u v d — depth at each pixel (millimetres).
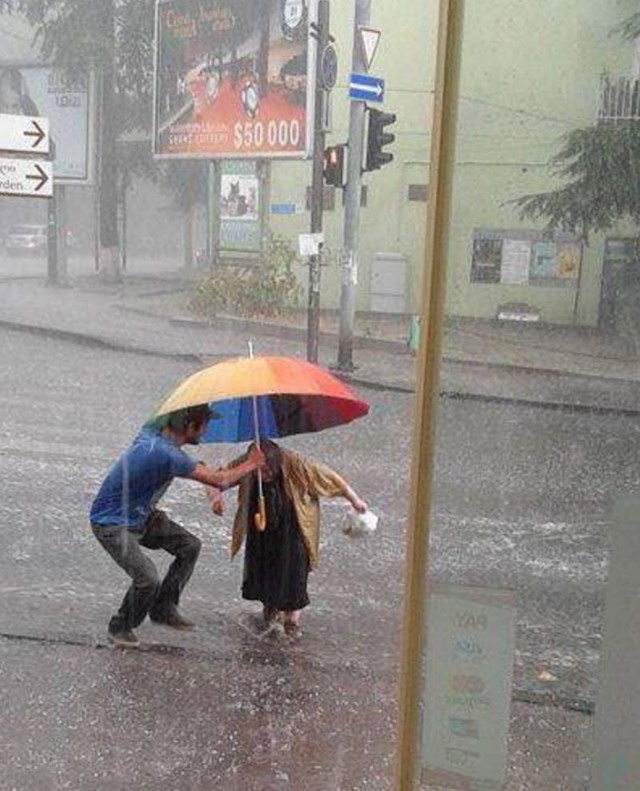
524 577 1619
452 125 1555
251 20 10727
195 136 11797
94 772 2963
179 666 3723
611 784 1540
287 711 3361
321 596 4410
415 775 1652
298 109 10281
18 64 13539
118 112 13398
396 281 10055
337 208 10547
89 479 6234
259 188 11180
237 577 4707
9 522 5348
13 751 3105
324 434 7172
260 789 2916
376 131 8945
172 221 12977
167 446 3957
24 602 4297
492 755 1626
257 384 3750
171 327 11023
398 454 6641
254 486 4008
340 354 8945
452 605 1634
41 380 9156
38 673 3615
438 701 1641
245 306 10828
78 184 13844
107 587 4539
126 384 8875
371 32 8852
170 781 2936
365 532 4148
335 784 2895
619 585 1523
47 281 13805
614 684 1531
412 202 9984
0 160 4660
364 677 3617
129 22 12828
